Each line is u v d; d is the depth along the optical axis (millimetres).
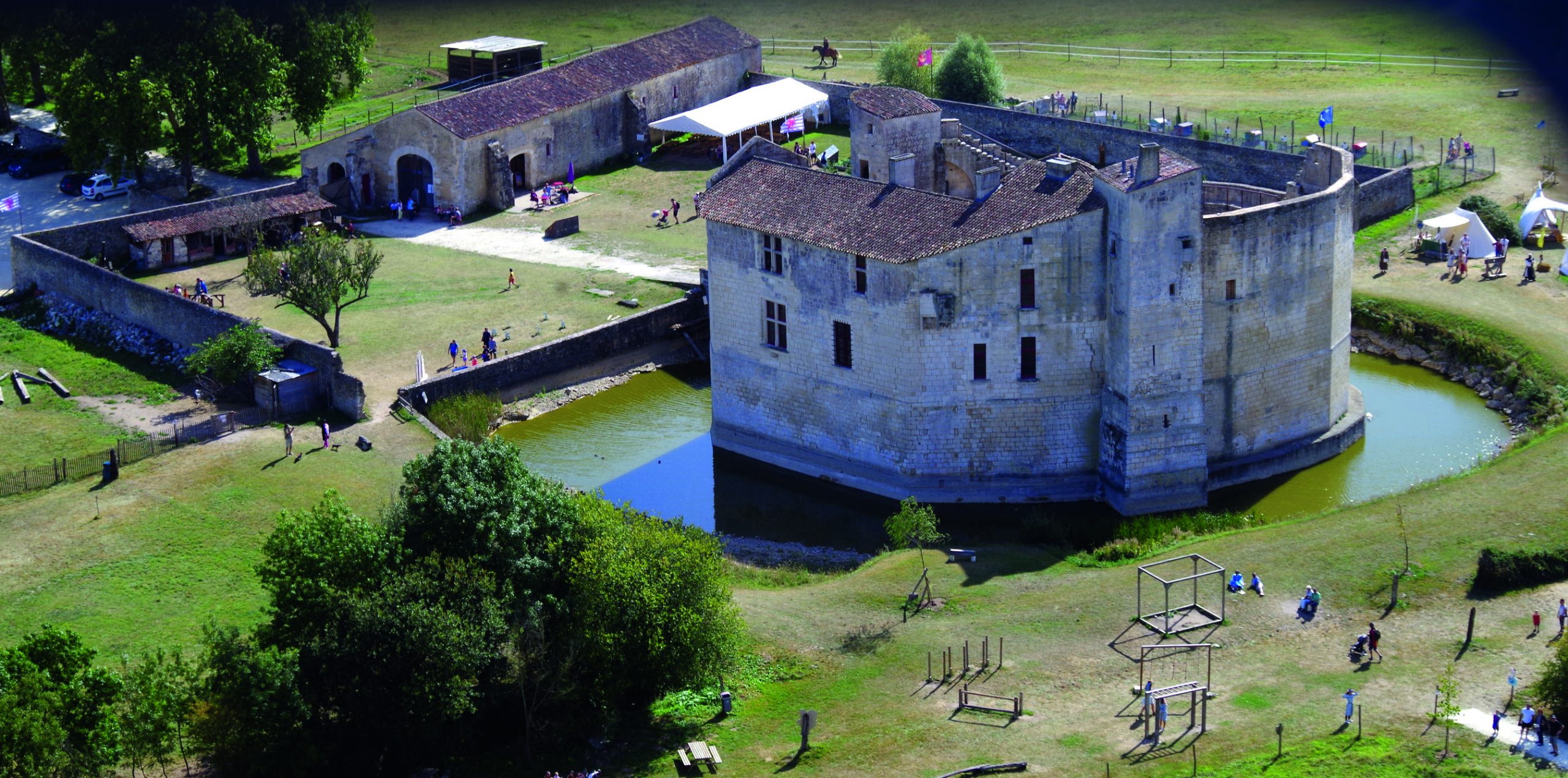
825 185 97750
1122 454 90875
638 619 70125
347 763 67188
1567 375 102562
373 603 66938
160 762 66562
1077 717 68438
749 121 150125
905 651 74750
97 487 93312
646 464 102250
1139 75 171000
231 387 106750
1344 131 147500
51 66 154250
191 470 95000
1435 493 86812
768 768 66312
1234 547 82562
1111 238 89000
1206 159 137750
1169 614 76000
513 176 147250
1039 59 179625
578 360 113250
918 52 160750
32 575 83688
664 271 126438
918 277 90125
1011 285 90375
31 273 125938
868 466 96312
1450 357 109688
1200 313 89375
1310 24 183125
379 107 170500
